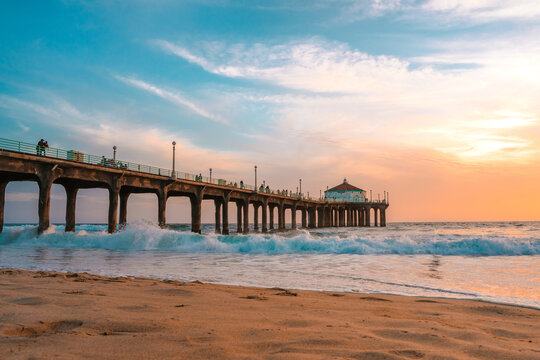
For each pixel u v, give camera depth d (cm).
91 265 1593
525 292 942
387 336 412
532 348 381
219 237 2948
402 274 1319
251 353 326
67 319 450
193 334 389
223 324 448
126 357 305
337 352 332
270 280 1157
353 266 1580
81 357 302
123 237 3002
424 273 1344
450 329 461
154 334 386
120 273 1317
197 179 5275
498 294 910
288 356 313
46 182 3275
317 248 2478
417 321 510
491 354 347
